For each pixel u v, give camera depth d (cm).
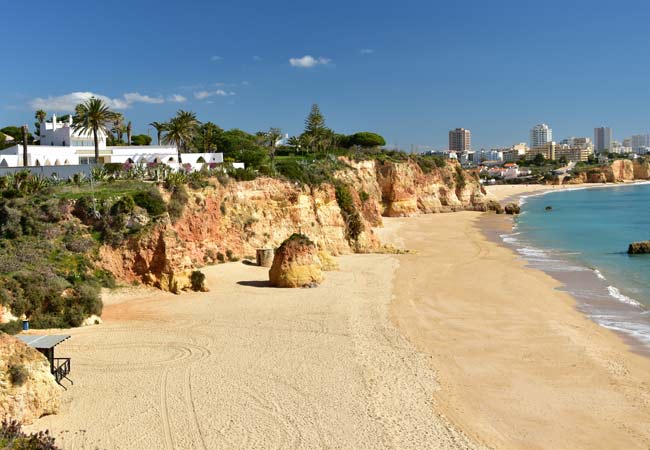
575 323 3459
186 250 4109
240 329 3125
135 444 1850
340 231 6025
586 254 6253
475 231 8525
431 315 3566
